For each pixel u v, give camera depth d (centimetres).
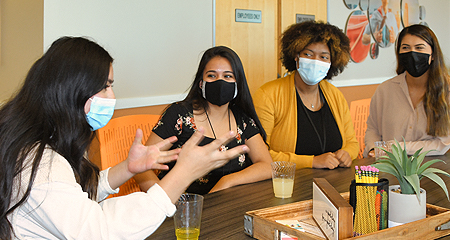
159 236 102
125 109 343
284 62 232
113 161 184
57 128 85
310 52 209
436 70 210
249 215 101
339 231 88
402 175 104
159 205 84
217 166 91
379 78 588
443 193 138
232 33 419
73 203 79
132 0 336
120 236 80
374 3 553
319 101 222
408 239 94
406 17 609
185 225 97
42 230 83
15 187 79
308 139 214
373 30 559
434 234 99
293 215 112
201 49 395
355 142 227
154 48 358
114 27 328
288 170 134
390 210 106
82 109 88
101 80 88
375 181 98
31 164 80
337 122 221
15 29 284
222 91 170
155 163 98
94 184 106
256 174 159
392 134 232
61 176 80
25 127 83
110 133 184
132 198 85
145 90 357
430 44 209
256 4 434
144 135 201
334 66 225
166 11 361
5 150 81
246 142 187
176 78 378
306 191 142
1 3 284
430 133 214
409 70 214
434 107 211
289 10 460
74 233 77
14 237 82
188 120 179
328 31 211
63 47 87
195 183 177
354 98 557
